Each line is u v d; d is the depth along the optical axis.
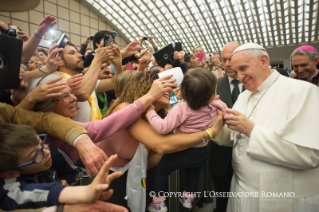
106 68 2.84
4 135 0.84
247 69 1.53
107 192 0.90
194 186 1.72
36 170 0.96
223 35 17.69
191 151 1.52
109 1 14.43
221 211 2.39
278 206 1.48
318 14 14.01
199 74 1.34
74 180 1.30
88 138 1.11
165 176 1.63
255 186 1.55
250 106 1.71
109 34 2.66
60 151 1.24
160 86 1.34
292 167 1.42
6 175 0.87
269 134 1.41
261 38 18.23
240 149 1.69
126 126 1.35
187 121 1.42
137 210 1.45
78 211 0.77
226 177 2.30
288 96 1.49
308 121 1.37
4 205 0.81
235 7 14.00
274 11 14.35
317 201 1.48
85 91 1.71
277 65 22.39
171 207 1.83
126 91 1.60
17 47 1.05
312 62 2.55
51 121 1.14
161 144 1.36
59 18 12.36
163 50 2.76
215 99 1.54
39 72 1.31
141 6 14.70
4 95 1.39
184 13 14.99
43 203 0.79
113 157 0.77
